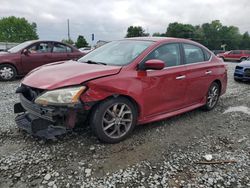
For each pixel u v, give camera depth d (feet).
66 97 10.50
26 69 29.78
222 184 9.59
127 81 12.03
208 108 17.90
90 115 11.59
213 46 292.20
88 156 11.08
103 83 11.28
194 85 15.83
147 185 9.40
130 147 12.06
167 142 12.79
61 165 10.37
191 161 11.10
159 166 10.62
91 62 13.70
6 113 16.10
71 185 9.25
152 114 13.66
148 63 12.28
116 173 10.02
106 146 11.98
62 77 11.16
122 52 13.94
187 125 15.20
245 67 30.89
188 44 16.02
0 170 9.94
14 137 12.57
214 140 13.28
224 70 18.69
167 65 14.14
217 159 11.34
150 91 13.05
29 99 11.72
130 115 12.59
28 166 10.24
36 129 10.91
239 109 18.86
